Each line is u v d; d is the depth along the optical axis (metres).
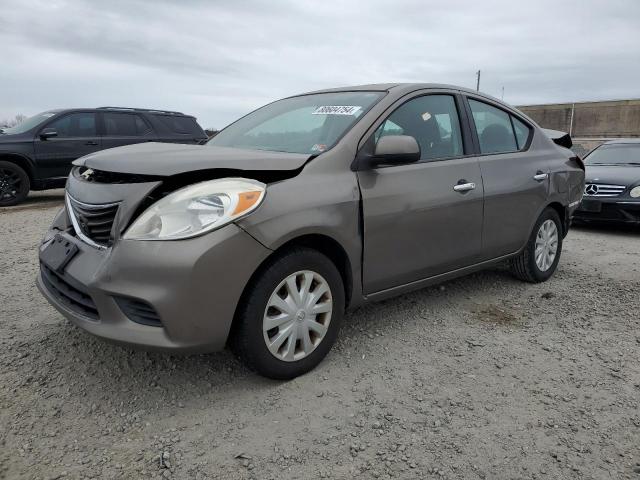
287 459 2.31
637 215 7.54
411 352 3.36
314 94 4.16
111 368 3.07
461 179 3.76
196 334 2.54
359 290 3.22
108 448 2.37
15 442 2.38
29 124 10.12
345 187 3.04
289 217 2.73
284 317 2.82
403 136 3.11
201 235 2.49
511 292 4.59
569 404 2.79
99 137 10.48
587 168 8.59
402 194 3.32
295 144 3.41
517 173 4.28
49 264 2.90
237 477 2.19
